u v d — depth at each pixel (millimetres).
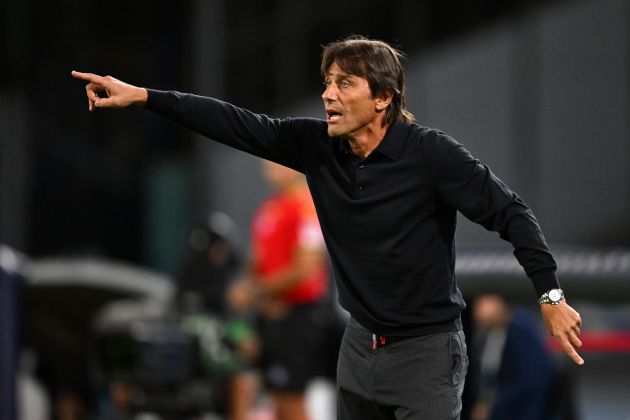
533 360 16078
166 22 44438
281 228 20938
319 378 21719
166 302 23234
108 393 21984
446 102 42438
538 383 15969
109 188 44375
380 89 9609
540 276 9281
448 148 9539
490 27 42281
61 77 44781
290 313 20969
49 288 24062
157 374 20469
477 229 36688
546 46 41625
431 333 9836
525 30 41812
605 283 12953
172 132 44500
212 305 21766
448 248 9859
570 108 41219
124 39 44781
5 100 44188
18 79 44438
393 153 9641
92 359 21281
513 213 9430
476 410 15547
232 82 43344
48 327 24516
